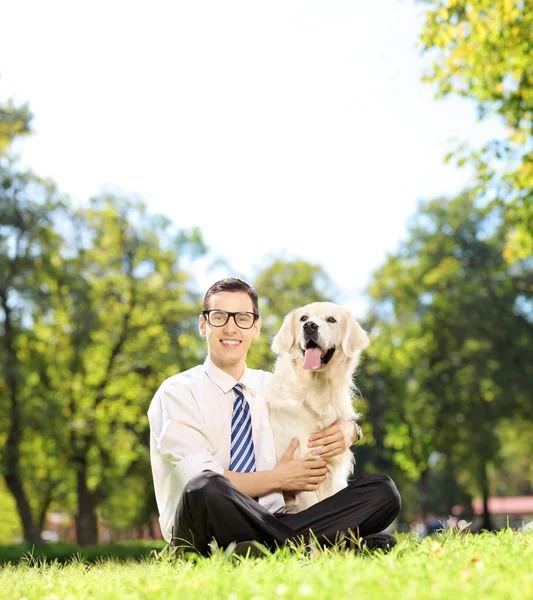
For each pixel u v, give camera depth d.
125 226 26.59
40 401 22.09
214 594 2.57
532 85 11.31
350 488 4.04
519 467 49.94
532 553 3.32
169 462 4.28
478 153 12.23
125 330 25.44
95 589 3.08
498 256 30.44
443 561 3.14
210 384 4.54
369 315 32.16
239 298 4.64
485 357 28.17
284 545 3.65
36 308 22.11
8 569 4.52
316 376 5.20
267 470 4.40
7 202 22.23
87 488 24.02
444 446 28.19
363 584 2.53
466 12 10.86
